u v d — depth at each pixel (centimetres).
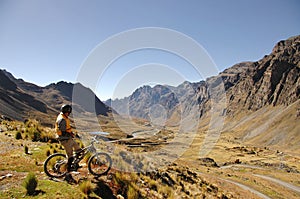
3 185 669
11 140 1227
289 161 10238
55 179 746
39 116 17238
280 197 3753
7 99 18375
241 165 9012
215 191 1544
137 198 798
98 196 703
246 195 2445
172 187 1158
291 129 18388
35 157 973
